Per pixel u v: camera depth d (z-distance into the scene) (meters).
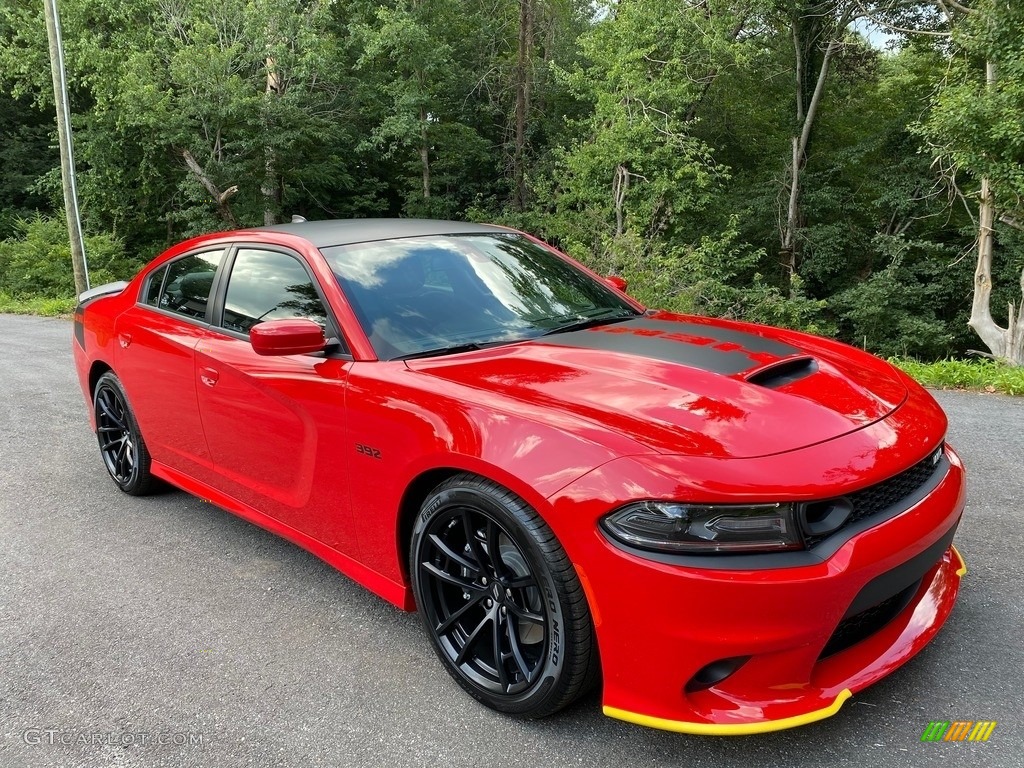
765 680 1.84
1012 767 1.90
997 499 3.70
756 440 1.93
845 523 1.89
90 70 23.45
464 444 2.16
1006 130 12.83
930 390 6.63
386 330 2.73
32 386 7.75
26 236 26.30
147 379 3.80
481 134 30.41
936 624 2.25
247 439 3.15
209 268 3.59
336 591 3.13
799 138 25.95
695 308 14.03
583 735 2.13
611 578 1.86
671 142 20.25
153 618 2.94
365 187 29.97
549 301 3.18
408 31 23.92
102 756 2.14
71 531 3.86
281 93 24.42
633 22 20.69
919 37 22.75
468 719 2.25
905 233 25.14
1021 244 20.03
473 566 2.26
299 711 2.32
